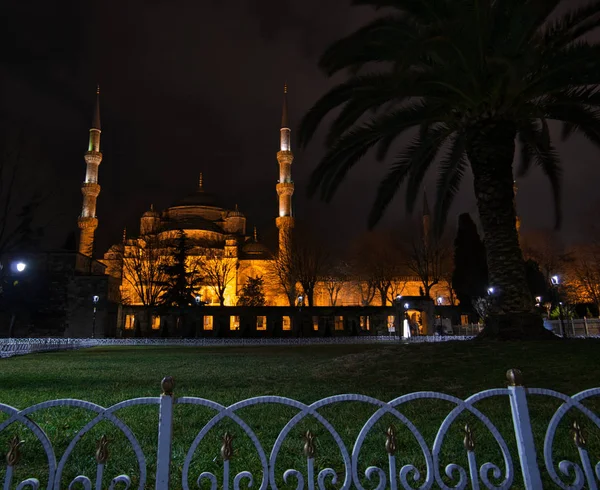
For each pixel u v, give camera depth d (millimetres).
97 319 58844
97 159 91312
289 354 28469
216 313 60188
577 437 4230
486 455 6078
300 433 7418
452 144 18828
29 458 6199
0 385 13688
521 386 4195
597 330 41250
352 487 5156
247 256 91375
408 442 6789
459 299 59188
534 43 15219
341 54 15508
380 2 14719
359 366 15258
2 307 55156
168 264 65250
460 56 14695
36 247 58906
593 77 13898
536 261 64125
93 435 7363
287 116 91500
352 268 75688
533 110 16797
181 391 11945
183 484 3811
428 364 13945
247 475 3979
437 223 20391
